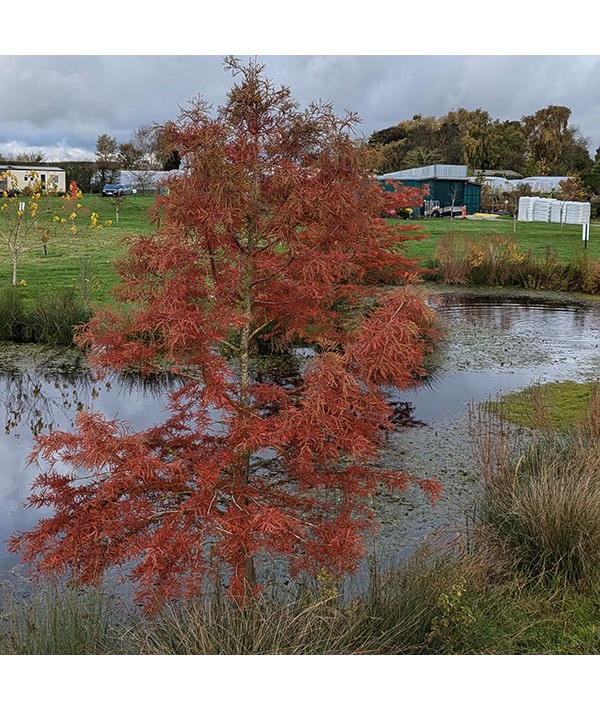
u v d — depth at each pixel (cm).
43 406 819
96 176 3916
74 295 1232
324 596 331
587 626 367
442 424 741
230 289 321
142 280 330
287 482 371
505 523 446
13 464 636
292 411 299
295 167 312
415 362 307
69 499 329
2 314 1116
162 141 313
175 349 308
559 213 3406
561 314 1452
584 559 405
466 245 1925
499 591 384
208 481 303
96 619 358
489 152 5603
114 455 295
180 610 355
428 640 333
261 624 313
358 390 303
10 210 1556
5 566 451
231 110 322
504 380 933
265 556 461
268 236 332
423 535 489
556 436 614
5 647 336
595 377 948
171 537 303
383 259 782
